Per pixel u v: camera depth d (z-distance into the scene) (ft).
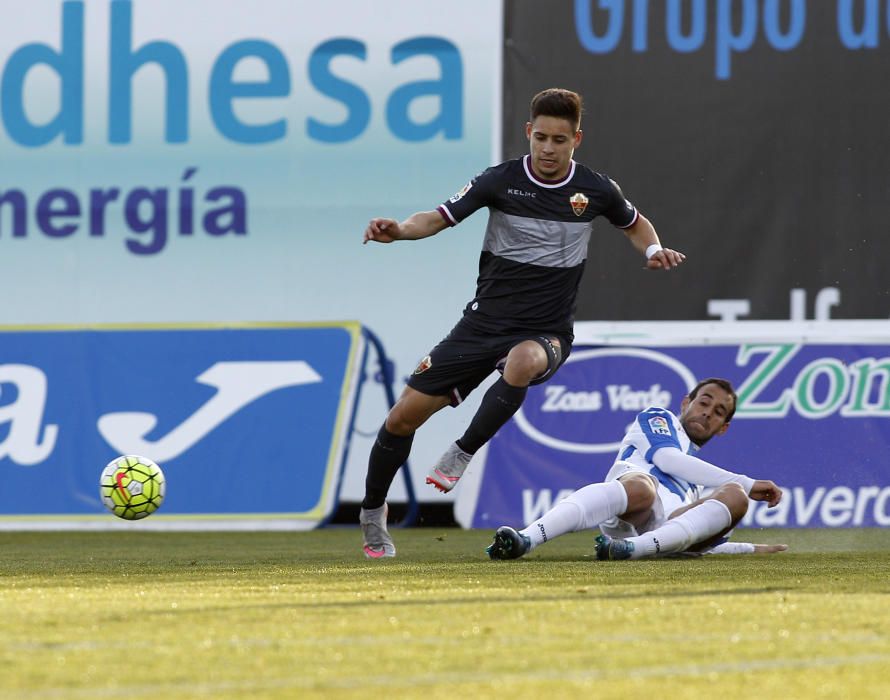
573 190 49.42
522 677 19.99
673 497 47.47
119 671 20.49
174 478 78.74
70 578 39.34
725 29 77.56
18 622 26.17
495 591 32.58
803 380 75.97
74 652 22.27
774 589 33.06
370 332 78.59
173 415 79.20
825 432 75.61
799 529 74.43
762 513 75.31
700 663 21.29
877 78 76.64
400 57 79.25
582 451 77.00
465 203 49.01
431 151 78.79
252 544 65.57
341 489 78.18
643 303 77.30
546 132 48.49
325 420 78.48
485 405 48.11
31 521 78.95
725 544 50.49
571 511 45.03
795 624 25.82
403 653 22.16
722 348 76.74
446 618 26.63
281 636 24.07
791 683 19.60
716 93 77.41
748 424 76.02
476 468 77.30
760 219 77.00
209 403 79.15
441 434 77.15
